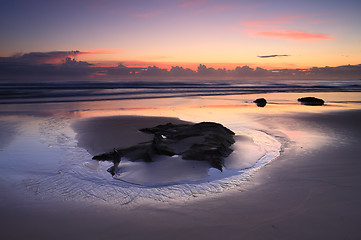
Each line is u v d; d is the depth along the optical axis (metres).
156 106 17.25
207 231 3.38
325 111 15.20
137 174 5.33
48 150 7.05
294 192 4.60
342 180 5.17
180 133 7.55
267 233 3.33
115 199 4.29
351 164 6.14
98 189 4.68
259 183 4.99
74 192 4.55
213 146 6.41
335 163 6.20
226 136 7.60
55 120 11.50
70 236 3.27
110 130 9.57
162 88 36.56
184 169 5.54
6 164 5.92
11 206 4.02
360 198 4.36
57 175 5.33
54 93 25.67
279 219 3.67
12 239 3.19
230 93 29.23
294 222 3.60
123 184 4.90
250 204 4.13
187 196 4.42
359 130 9.98
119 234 3.31
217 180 5.12
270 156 6.70
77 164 5.99
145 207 4.02
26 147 7.31
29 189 4.65
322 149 7.36
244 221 3.62
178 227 3.47
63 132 9.18
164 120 11.77
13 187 4.72
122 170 5.55
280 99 23.08
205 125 8.02
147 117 12.56
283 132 9.51
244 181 5.09
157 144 6.52
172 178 5.16
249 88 39.69
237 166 5.89
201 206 4.06
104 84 46.66
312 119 12.30
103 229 3.42
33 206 4.03
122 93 27.23
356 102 20.91
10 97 21.27
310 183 5.01
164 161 5.91
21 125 10.27
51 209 3.95
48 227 3.47
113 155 6.33
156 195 4.45
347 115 13.68
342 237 3.24
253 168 5.82
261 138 8.55
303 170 5.72
